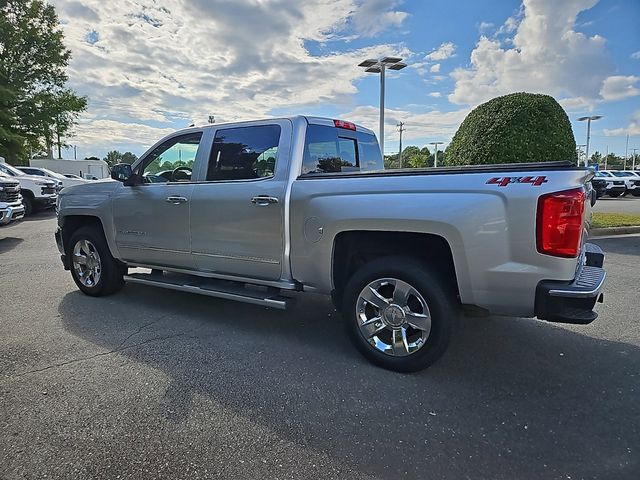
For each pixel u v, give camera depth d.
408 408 2.74
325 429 2.51
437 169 3.04
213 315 4.54
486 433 2.47
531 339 3.87
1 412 2.67
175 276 4.67
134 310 4.70
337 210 3.32
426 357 3.11
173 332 4.04
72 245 5.26
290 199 3.57
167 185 4.39
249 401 2.82
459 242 2.88
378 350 3.29
